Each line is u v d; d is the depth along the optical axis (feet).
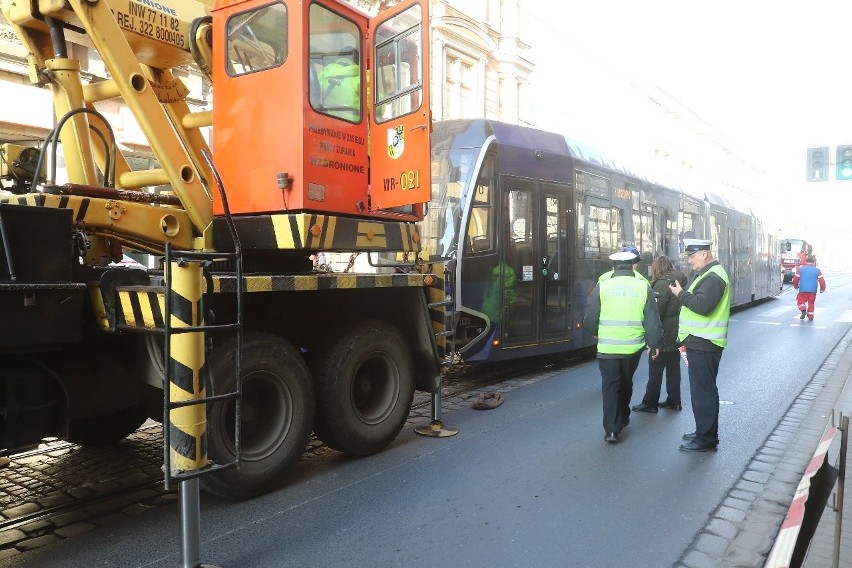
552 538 12.73
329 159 16.31
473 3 73.51
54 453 18.10
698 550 12.25
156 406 15.74
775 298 89.10
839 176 70.33
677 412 23.17
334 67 16.58
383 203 17.34
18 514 13.97
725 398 25.07
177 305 11.27
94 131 18.08
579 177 33.17
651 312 18.83
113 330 12.67
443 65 68.69
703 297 17.99
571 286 32.14
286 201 15.66
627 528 13.21
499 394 24.75
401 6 16.75
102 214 14.58
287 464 15.29
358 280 16.96
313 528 13.20
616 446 18.84
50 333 11.51
